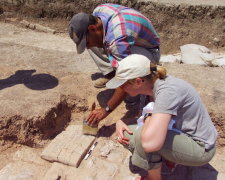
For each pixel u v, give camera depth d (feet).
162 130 6.59
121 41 8.86
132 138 7.70
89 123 9.48
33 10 23.09
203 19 20.99
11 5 23.27
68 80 11.82
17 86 11.23
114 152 9.34
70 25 9.02
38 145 9.78
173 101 6.66
